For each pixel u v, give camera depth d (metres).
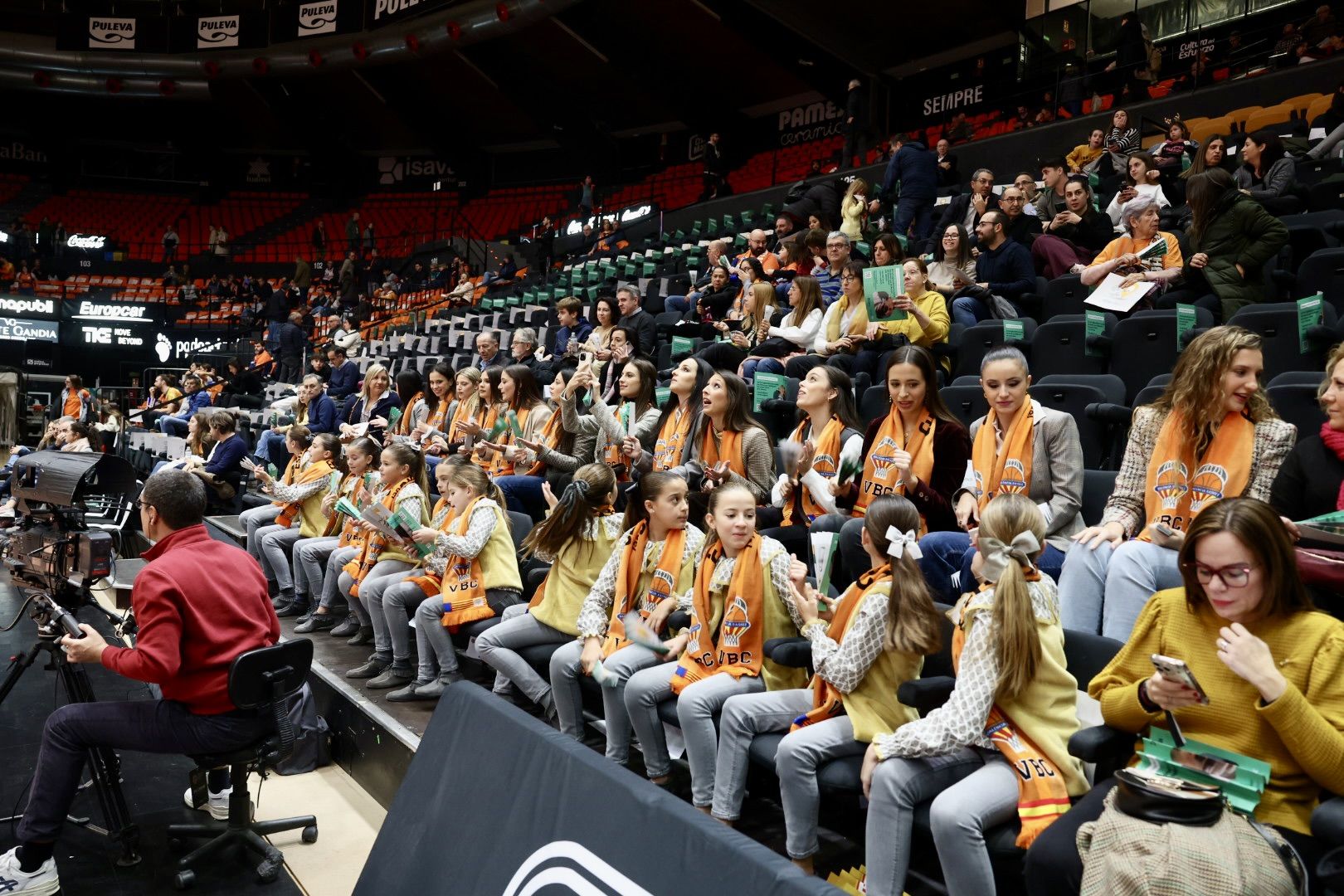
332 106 26.17
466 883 1.84
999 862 2.45
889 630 2.78
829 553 3.56
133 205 27.08
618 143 24.47
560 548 4.21
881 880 2.50
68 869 3.41
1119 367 4.70
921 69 18.41
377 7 20.98
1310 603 2.14
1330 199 6.25
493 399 6.96
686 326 7.11
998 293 5.89
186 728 3.26
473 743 2.03
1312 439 2.83
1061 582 3.15
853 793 2.70
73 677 3.69
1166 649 2.30
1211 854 1.79
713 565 3.44
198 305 23.11
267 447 9.65
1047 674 2.51
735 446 4.69
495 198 26.28
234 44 22.59
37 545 3.90
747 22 18.30
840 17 17.16
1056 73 14.47
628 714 3.51
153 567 3.27
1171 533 2.95
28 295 21.88
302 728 4.39
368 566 5.26
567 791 1.76
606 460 5.47
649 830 1.58
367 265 23.91
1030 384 4.81
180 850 3.55
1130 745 2.32
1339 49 10.17
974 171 12.22
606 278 12.61
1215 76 12.54
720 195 16.39
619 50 20.22
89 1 24.64
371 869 2.07
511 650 4.16
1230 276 4.81
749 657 3.32
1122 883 1.83
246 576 3.49
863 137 13.84
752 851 1.45
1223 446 3.00
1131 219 5.58
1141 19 13.60
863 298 5.69
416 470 5.50
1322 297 4.05
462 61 23.22
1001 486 3.52
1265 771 2.03
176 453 10.47
